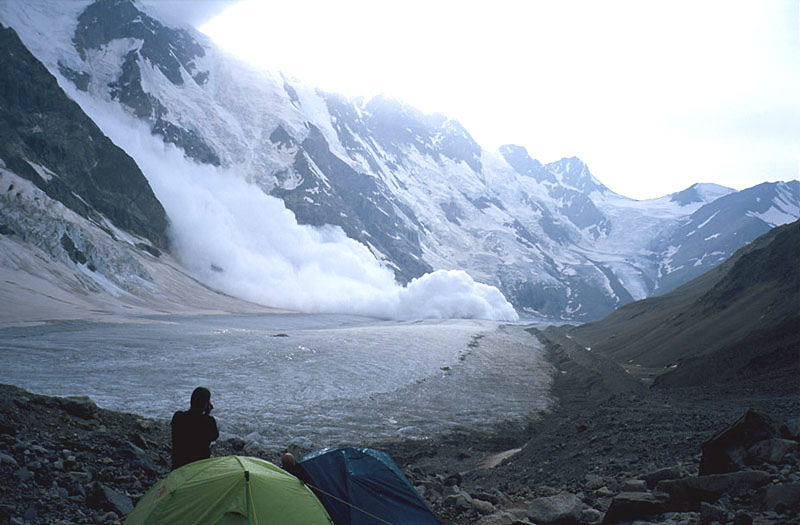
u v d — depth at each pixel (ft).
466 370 182.09
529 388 145.38
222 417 95.55
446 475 58.54
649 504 26.30
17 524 25.59
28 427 39.55
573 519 28.45
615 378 132.67
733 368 91.50
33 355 150.10
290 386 133.49
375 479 25.49
